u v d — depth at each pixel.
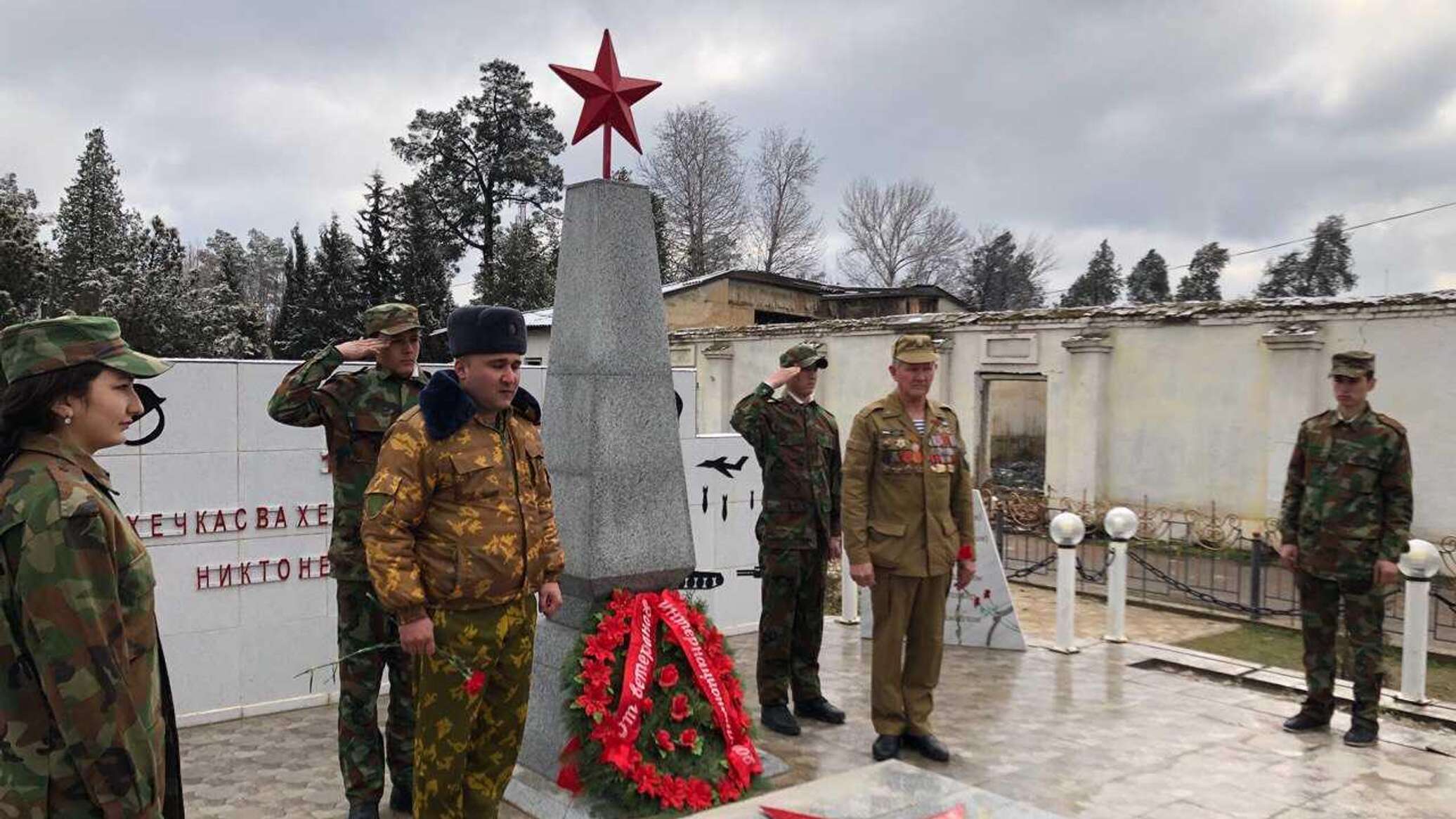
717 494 7.60
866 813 4.14
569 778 4.27
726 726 4.47
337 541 4.11
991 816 4.13
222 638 5.51
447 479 3.39
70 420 2.26
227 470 5.51
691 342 21.50
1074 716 5.71
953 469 5.08
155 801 2.23
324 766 4.81
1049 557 10.75
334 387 4.16
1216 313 13.35
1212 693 6.20
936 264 44.62
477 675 3.43
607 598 4.53
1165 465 13.97
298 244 33.41
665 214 38.41
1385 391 11.92
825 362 5.55
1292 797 4.51
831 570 11.08
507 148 34.03
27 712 2.12
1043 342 15.26
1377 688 5.27
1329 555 5.32
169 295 31.56
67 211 33.22
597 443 4.51
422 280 30.59
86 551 2.10
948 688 6.29
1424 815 4.32
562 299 4.84
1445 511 11.47
